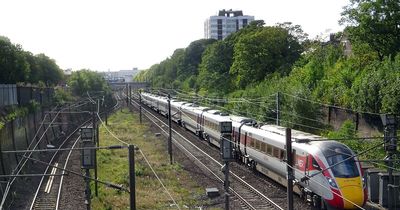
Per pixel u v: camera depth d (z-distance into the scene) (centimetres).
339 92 4425
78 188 3344
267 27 7562
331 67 5541
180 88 11250
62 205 2900
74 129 7412
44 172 3991
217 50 9031
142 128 7056
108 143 5584
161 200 2881
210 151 4809
